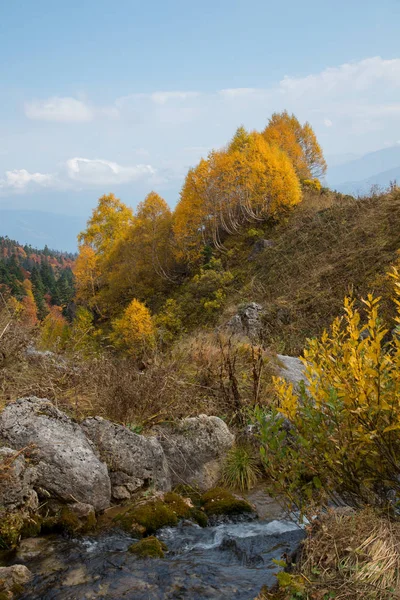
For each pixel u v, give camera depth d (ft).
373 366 9.93
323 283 63.05
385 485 10.95
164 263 128.26
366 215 79.20
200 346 30.17
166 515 15.26
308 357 11.65
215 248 116.06
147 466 17.34
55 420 16.17
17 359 21.97
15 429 15.42
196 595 11.10
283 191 107.96
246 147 125.29
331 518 10.82
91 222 158.81
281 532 14.73
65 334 29.94
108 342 79.15
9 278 291.17
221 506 16.24
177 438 19.30
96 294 150.51
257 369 27.71
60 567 12.46
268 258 93.04
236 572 12.16
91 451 16.14
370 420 9.71
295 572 9.95
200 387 25.04
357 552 9.46
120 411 19.83
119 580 11.81
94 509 15.35
